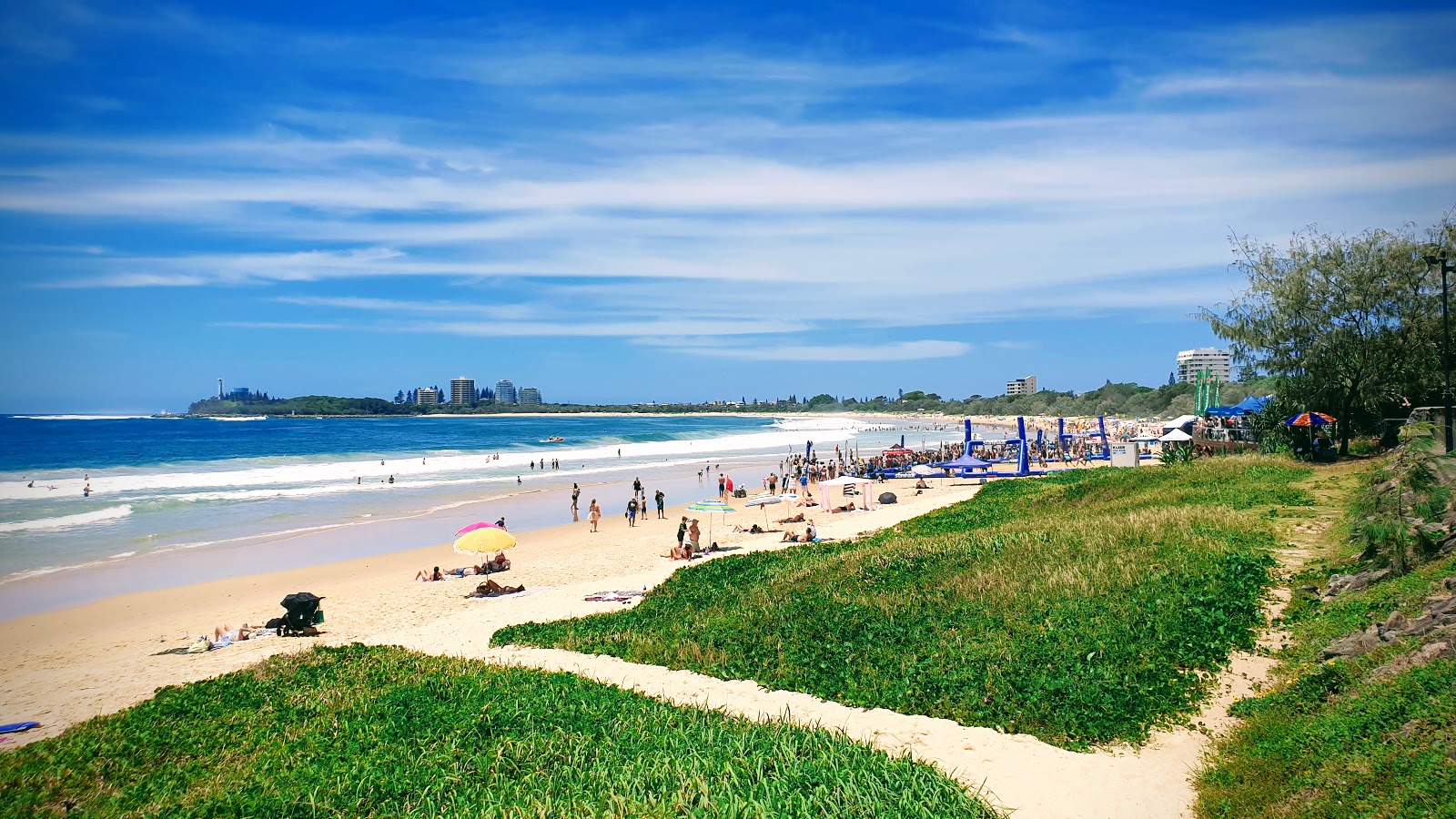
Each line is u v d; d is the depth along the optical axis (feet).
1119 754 38.24
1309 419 107.45
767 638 59.62
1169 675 44.47
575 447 398.62
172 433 514.27
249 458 301.02
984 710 43.70
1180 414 531.09
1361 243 115.55
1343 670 38.29
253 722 49.11
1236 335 124.16
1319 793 29.81
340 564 110.42
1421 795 26.32
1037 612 56.24
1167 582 56.85
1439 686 31.60
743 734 40.57
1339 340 113.80
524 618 77.61
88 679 62.80
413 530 140.05
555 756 39.70
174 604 89.10
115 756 44.45
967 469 179.83
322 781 38.04
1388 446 111.04
